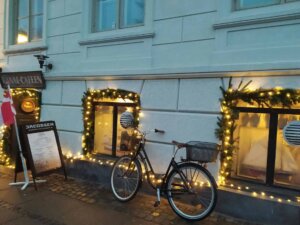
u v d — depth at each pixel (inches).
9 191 217.5
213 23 185.3
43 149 232.8
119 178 203.9
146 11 216.4
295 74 160.4
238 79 178.2
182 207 185.6
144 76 214.5
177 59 202.5
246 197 171.2
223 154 182.2
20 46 305.9
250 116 185.8
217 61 185.3
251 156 185.5
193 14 195.2
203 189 177.9
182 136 198.2
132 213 180.4
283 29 165.2
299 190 168.9
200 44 192.7
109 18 246.7
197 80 192.4
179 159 198.2
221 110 182.5
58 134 270.1
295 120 163.6
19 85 301.6
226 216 176.7
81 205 192.7
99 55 245.4
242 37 178.2
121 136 240.5
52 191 218.7
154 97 211.8
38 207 189.2
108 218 173.8
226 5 182.2
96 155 252.2
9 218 173.2
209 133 187.5
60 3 269.9
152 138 211.0
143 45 219.3
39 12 298.0
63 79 267.0
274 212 163.0
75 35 259.8
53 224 166.1
